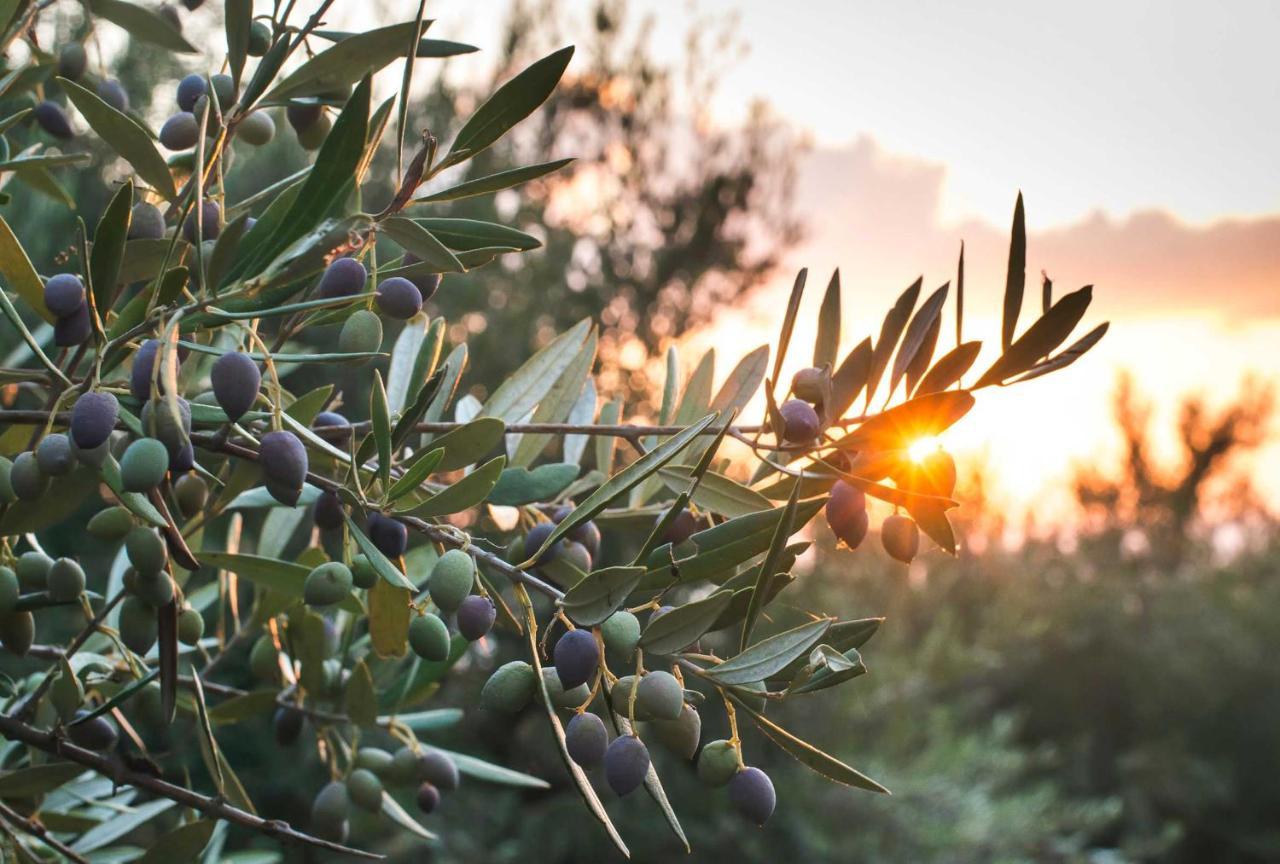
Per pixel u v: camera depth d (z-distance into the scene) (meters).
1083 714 10.88
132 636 0.64
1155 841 7.99
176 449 0.54
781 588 0.57
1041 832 6.46
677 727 0.55
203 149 0.58
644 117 7.93
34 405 0.91
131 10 0.80
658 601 0.59
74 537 3.99
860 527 0.63
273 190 0.68
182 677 0.77
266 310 0.57
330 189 0.59
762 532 0.59
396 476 0.66
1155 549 14.34
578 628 0.55
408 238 0.59
